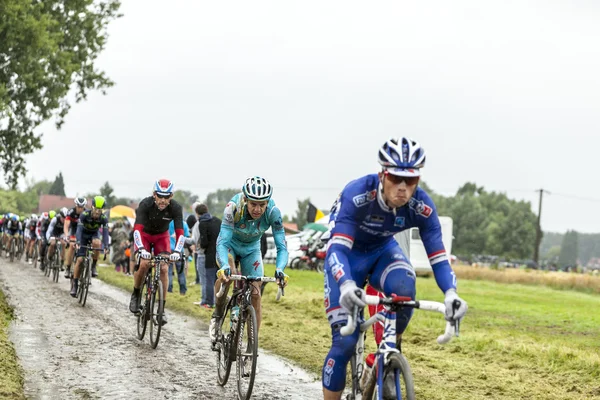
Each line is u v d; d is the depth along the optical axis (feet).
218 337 20.88
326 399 13.58
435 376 23.61
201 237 39.99
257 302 19.70
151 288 27.25
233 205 19.98
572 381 23.38
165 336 29.22
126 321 32.96
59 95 90.89
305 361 25.31
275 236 20.30
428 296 58.03
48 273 58.95
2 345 24.44
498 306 53.88
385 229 13.50
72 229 43.39
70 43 97.71
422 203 13.19
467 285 87.35
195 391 19.89
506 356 27.81
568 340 34.58
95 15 99.96
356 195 13.20
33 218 77.10
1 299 39.14
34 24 79.82
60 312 35.27
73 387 19.65
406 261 13.79
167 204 26.91
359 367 13.76
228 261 20.51
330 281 13.65
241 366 19.04
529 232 402.31
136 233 27.27
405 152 12.25
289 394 20.11
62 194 510.58
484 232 414.82
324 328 34.32
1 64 83.56
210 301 40.37
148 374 21.76
